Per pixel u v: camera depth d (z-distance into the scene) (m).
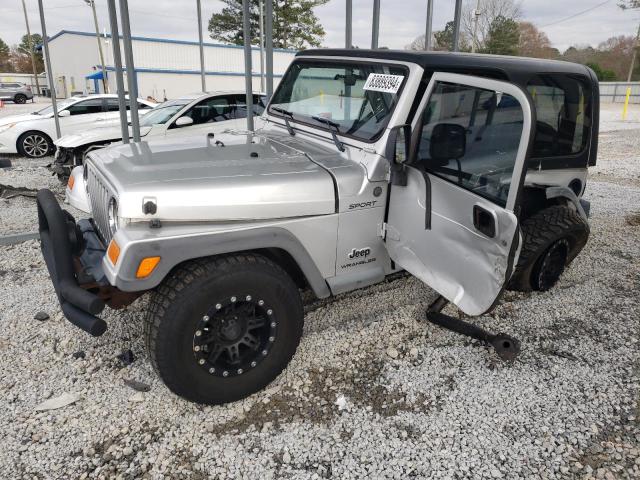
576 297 3.90
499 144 2.43
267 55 4.69
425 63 2.84
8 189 6.82
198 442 2.37
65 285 2.39
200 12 10.78
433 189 2.70
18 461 2.23
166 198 2.29
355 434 2.43
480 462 2.27
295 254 2.64
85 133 8.06
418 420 2.53
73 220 2.97
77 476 2.17
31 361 2.96
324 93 3.44
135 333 3.24
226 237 2.38
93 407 2.58
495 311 3.65
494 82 2.40
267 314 2.54
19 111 26.28
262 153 3.02
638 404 2.67
